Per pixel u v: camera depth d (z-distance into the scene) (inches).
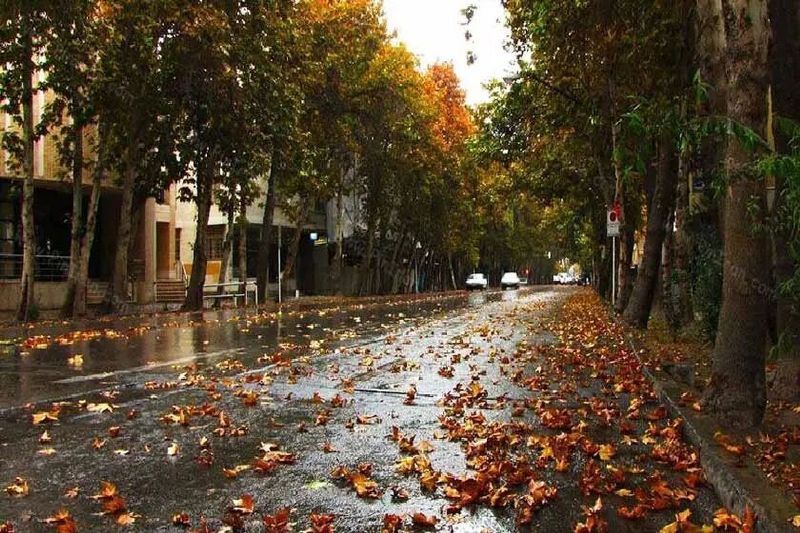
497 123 1075.9
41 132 789.2
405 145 1411.2
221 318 814.5
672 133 190.7
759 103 215.6
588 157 964.6
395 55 1269.7
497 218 2365.9
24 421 262.7
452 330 669.3
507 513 175.8
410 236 1973.4
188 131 891.4
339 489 192.1
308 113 1123.3
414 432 255.6
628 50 478.3
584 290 2194.9
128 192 866.8
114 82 723.4
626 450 235.0
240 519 167.6
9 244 1053.8
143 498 182.5
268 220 1191.6
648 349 450.6
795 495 165.0
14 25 688.4
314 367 408.8
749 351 232.1
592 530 164.4
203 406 289.6
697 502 185.3
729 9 218.8
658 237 601.9
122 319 788.0
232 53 739.4
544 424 269.4
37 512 171.2
